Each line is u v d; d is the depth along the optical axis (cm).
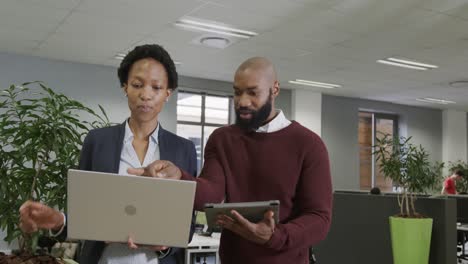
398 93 949
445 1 437
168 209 121
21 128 210
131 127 150
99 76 755
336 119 1002
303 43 597
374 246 439
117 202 120
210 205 123
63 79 729
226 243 152
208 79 858
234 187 150
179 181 118
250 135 152
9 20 535
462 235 676
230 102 903
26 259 184
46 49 664
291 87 921
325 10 471
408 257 379
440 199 387
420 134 1117
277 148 149
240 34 565
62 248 259
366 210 450
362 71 754
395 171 461
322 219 140
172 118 817
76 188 118
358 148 1025
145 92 141
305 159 148
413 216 390
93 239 125
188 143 156
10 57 694
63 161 213
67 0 463
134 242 126
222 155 154
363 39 571
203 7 471
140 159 148
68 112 245
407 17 484
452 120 1147
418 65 700
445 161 1132
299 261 146
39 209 138
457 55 633
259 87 144
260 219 128
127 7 476
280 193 146
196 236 430
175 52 661
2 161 209
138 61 143
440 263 382
